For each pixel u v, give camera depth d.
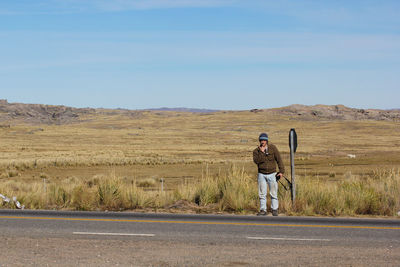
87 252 7.38
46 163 53.38
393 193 12.88
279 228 9.61
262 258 7.02
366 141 141.88
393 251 7.50
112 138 155.75
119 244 8.01
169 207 13.23
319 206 12.33
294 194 12.49
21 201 13.95
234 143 140.00
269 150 11.61
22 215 11.56
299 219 10.90
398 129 196.12
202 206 13.38
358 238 8.57
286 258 7.02
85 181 31.52
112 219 10.84
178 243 8.10
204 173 38.38
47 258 6.97
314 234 8.95
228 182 14.10
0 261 6.77
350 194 12.74
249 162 56.03
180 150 102.00
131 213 11.98
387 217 11.55
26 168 48.28
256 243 8.11
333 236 8.76
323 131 195.88
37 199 14.18
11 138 148.88
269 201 13.00
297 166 45.75
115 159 60.75
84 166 52.53
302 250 7.57
